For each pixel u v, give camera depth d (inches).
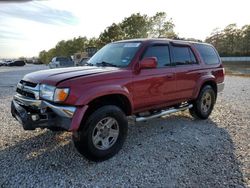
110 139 145.9
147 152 153.8
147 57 162.7
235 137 181.8
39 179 120.9
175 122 220.7
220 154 150.9
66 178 122.3
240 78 733.3
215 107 285.7
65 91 126.3
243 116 243.9
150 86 167.0
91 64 179.9
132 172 128.9
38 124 131.0
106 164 137.9
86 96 129.6
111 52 181.3
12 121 215.3
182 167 134.3
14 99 156.3
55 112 127.8
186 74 198.2
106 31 1916.8
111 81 143.5
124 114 150.6
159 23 2169.0
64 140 170.9
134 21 2086.6
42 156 146.1
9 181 118.5
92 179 121.7
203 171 129.7
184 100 203.2
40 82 135.2
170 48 191.2
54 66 1070.4
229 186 115.4
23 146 160.1
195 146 163.6
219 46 3088.1
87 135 132.6
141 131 194.2
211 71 229.3
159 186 116.0
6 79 649.0
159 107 183.2
